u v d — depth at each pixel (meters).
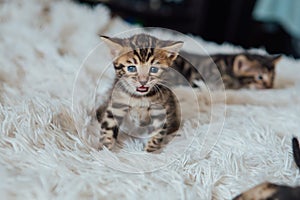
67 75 0.57
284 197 0.31
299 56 1.28
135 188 0.34
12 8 0.78
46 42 0.68
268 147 0.42
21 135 0.39
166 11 1.23
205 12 1.25
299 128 0.48
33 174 0.34
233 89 0.64
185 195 0.34
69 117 0.44
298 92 0.62
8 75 0.55
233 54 0.70
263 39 1.30
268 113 0.52
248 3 1.25
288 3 1.16
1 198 0.32
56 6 0.84
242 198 0.33
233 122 0.48
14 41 0.66
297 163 0.39
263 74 0.67
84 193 0.33
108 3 1.19
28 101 0.45
